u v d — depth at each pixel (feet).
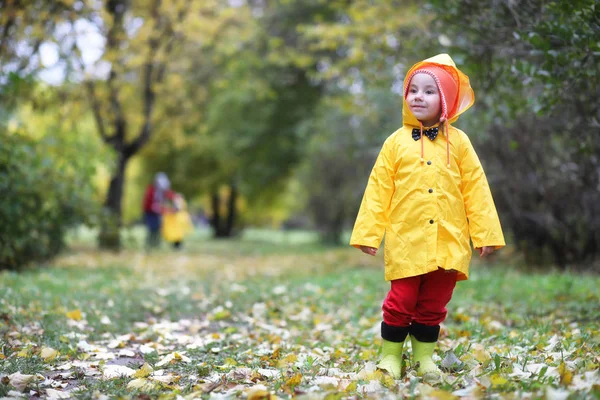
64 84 42.09
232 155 78.38
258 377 12.23
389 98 39.14
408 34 26.84
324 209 71.20
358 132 52.70
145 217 60.70
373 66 29.94
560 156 27.43
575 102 18.51
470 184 12.45
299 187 77.46
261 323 19.98
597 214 29.35
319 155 66.33
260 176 78.43
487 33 19.17
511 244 34.40
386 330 12.62
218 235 105.60
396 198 12.39
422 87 12.53
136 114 55.83
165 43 50.26
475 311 20.08
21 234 31.22
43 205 33.14
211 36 50.83
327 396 10.07
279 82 67.67
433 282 12.35
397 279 12.27
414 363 12.84
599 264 30.12
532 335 15.47
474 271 31.24
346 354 14.79
